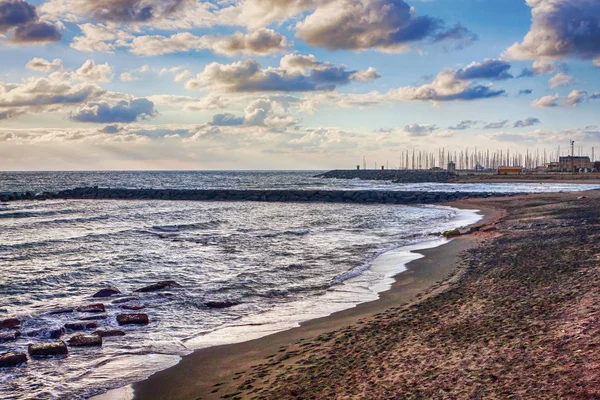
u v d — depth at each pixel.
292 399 7.58
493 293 13.30
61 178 187.75
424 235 30.50
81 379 9.38
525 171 174.62
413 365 8.45
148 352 10.87
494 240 24.61
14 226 38.00
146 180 170.00
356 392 7.56
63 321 13.51
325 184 135.62
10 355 10.31
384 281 17.36
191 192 81.56
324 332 11.52
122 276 19.70
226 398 8.03
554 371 7.27
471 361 8.24
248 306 14.88
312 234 32.53
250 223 40.69
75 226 38.41
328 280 18.22
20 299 16.19
